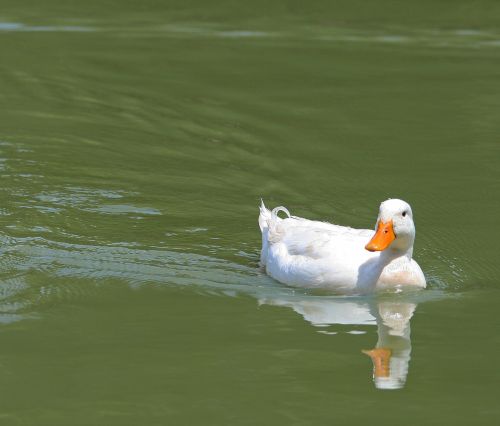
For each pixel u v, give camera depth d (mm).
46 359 10625
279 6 31375
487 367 10555
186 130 20062
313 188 17047
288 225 13859
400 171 17797
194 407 9547
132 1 31781
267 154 18719
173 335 11344
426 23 29859
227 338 11305
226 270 13820
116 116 20906
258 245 14828
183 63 25172
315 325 11805
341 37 28109
